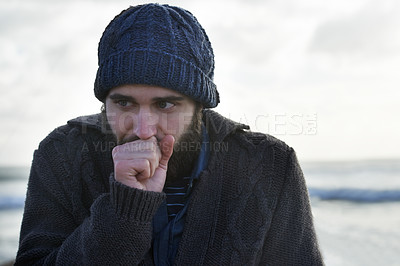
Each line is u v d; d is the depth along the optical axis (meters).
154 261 1.36
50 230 1.44
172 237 1.38
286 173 1.51
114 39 1.30
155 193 1.23
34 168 1.54
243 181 1.48
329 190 17.53
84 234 1.24
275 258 1.47
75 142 1.53
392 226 9.55
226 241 1.41
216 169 1.46
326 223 10.16
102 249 1.20
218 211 1.44
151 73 1.23
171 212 1.42
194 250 1.37
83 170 1.50
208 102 1.39
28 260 1.37
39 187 1.51
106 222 1.21
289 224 1.49
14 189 24.03
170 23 1.29
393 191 16.73
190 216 1.38
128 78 1.23
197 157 1.46
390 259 6.30
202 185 1.41
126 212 1.21
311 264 1.46
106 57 1.31
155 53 1.25
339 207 14.20
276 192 1.49
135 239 1.21
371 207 14.12
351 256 6.54
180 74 1.26
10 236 10.46
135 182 1.23
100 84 1.30
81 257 1.23
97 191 1.47
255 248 1.41
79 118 1.62
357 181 23.84
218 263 1.39
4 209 16.47
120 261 1.21
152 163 1.25
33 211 1.48
